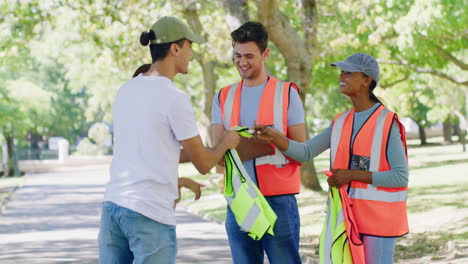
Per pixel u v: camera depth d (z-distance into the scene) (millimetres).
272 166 4602
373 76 4188
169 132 3902
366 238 4137
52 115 50469
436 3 17859
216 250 10336
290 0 20328
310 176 18891
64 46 31828
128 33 19422
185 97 3941
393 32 21641
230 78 31859
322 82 25641
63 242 11789
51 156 64000
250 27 4613
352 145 4227
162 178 3869
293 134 4688
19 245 11492
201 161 3996
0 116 39875
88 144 63188
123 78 37656
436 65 23953
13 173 46312
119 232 3939
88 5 20203
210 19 20062
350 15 20594
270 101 4672
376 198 4109
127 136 3924
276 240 4617
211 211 16281
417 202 14633
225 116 4809
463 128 49969
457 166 25953
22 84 40344
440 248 8555
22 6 20141
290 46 16781
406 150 4176
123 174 3885
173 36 3984
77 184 32656
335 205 4215
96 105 40469
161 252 3848
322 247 4258
